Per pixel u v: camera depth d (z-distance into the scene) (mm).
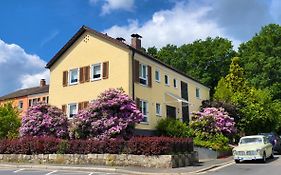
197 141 26984
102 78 30109
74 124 26062
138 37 34844
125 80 28734
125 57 29172
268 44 62438
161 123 31469
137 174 17922
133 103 25656
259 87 58406
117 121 24516
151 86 31953
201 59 61844
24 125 28656
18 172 19203
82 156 22688
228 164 22031
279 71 58562
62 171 19594
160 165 19750
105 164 21641
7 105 37406
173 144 20547
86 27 31781
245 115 39688
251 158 21766
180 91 38125
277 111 44531
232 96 43312
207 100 43156
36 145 25000
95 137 24641
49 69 34125
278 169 18047
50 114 29000
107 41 30484
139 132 29109
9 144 26656
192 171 18109
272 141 28891
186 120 38469
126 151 21156
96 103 25547
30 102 48344
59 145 23922
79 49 32344
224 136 29594
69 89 32188
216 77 61906
